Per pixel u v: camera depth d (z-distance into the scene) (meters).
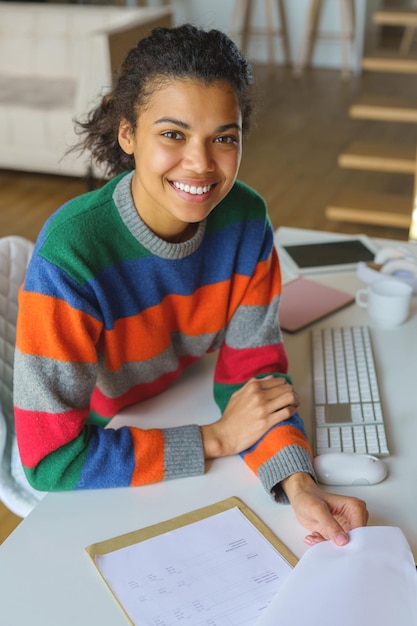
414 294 1.63
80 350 1.09
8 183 4.48
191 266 1.19
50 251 1.07
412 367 1.36
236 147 1.03
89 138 1.26
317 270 1.73
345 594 0.85
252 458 1.11
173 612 0.87
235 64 1.00
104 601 0.89
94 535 0.99
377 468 1.07
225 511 1.03
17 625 0.86
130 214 1.11
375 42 7.14
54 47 4.73
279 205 4.09
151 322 1.20
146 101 1.00
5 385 1.44
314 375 1.33
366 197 3.91
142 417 1.24
